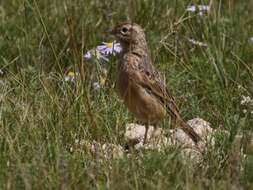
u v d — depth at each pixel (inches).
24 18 628.4
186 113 559.5
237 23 652.1
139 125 560.4
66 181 418.9
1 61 598.5
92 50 581.0
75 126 506.9
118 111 534.9
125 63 536.4
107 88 563.2
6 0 666.8
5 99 516.7
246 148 480.7
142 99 534.6
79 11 637.3
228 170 442.9
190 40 616.1
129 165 441.1
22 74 557.6
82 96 524.1
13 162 449.4
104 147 487.2
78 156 463.2
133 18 625.3
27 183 410.6
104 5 655.1
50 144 464.8
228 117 529.7
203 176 436.5
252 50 611.5
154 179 430.0
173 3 650.2
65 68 597.3
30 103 508.4
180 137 524.1
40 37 617.0
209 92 574.2
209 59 593.6
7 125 484.7
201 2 652.7
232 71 593.0
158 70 572.1
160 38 623.5
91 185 434.0
